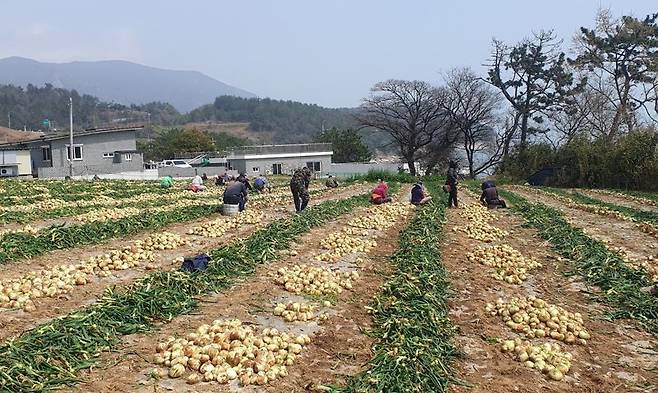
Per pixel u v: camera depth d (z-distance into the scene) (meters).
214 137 118.81
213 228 17.06
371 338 7.96
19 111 164.12
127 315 8.23
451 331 8.23
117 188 34.16
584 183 42.94
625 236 17.06
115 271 11.69
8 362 6.34
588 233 17.50
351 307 9.44
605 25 49.31
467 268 12.42
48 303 9.34
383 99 68.19
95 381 6.36
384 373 6.46
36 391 6.00
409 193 34.47
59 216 20.00
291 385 6.45
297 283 10.34
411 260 12.02
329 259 12.90
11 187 31.06
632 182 39.97
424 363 6.79
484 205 24.98
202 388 6.29
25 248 12.78
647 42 47.47
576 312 9.47
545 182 46.03
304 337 7.67
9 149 56.22
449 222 19.44
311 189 36.88
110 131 57.53
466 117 65.00
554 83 57.34
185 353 6.82
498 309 9.26
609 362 7.43
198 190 33.22
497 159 65.06
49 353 6.76
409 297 9.48
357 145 92.94
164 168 61.69
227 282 10.52
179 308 8.82
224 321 8.20
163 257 13.29
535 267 12.52
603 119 53.72
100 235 15.10
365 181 46.28
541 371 7.02
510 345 7.68
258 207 23.42
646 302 9.55
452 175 23.75
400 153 71.81
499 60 59.19
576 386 6.68
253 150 65.69
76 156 56.03
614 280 11.00
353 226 18.05
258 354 6.92
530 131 60.12
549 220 19.25
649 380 6.86
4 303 8.96
